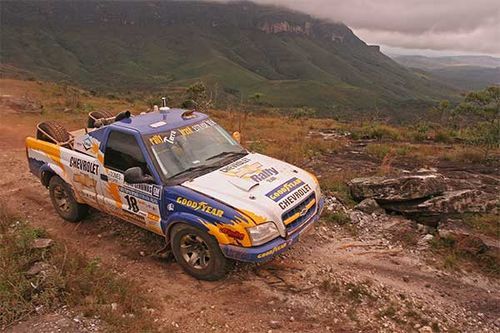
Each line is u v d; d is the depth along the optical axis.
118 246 6.32
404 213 7.67
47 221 7.14
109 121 6.79
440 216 7.45
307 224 5.49
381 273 5.93
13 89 41.47
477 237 6.64
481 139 17.02
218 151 6.16
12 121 17.42
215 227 4.98
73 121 18.34
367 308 5.12
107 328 4.41
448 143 18.58
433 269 6.12
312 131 22.89
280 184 5.48
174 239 5.48
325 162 12.45
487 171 11.91
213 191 5.26
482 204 7.61
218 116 29.06
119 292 5.01
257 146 13.22
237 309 4.99
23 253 5.54
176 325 4.70
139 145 5.70
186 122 6.29
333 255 6.27
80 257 5.62
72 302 4.74
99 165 6.14
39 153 7.20
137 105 35.53
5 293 4.74
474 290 5.73
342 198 8.38
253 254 4.86
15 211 7.43
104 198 6.25
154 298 5.12
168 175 5.54
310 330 4.69
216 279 5.38
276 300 5.16
